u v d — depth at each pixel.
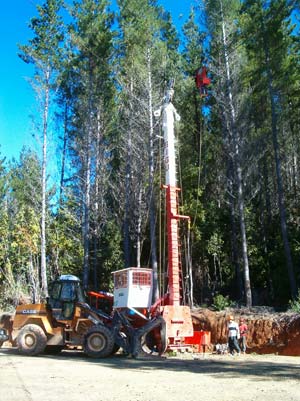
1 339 18.02
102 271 34.84
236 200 30.16
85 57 36.88
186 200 31.27
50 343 16.73
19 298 29.19
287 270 28.88
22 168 40.22
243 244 26.80
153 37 32.41
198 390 9.21
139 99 29.38
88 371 12.28
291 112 32.88
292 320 21.45
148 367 13.32
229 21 30.55
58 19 38.28
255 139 29.73
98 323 16.53
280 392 8.92
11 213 38.38
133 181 31.00
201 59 36.81
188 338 16.78
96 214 33.53
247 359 16.06
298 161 36.06
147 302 16.55
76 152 36.66
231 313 24.34
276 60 29.86
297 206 34.00
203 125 37.41
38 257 32.09
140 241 31.95
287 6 29.58
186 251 30.52
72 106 41.16
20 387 9.58
